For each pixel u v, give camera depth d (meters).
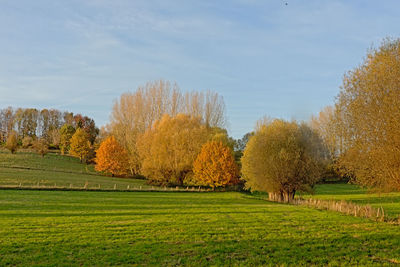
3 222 19.62
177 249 14.75
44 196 34.62
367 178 22.23
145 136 70.62
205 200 39.16
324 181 70.00
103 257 13.52
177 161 64.19
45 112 131.50
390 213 29.39
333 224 20.98
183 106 78.56
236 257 13.84
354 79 22.31
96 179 63.72
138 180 72.38
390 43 21.55
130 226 19.41
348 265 12.88
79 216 22.78
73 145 92.75
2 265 12.32
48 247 14.66
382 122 20.03
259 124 57.25
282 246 15.48
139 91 80.38
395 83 19.92
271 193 43.81
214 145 59.75
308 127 42.38
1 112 125.19
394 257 13.88
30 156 87.38
